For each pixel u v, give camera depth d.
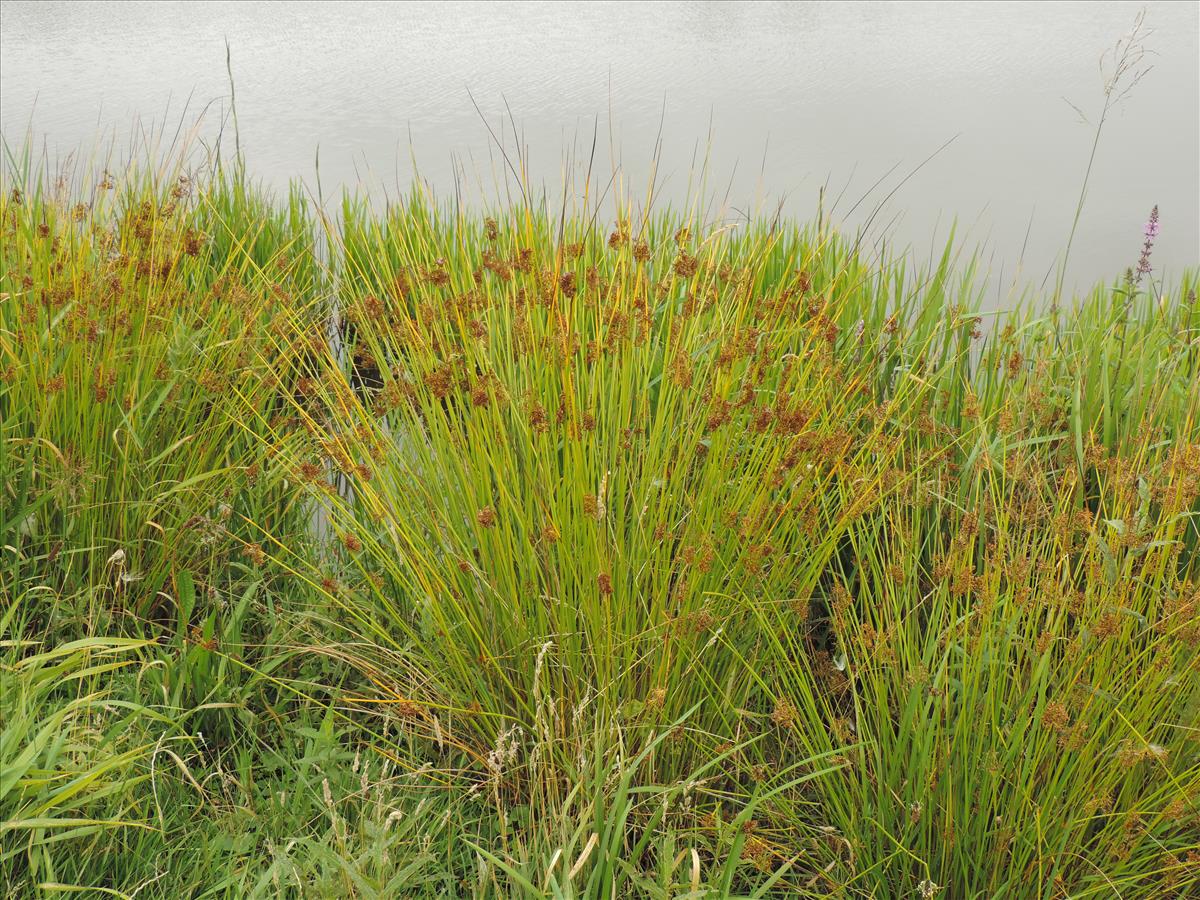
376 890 2.07
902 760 2.23
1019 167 10.78
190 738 2.60
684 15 38.84
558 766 2.57
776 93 17.11
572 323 2.69
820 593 3.15
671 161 10.47
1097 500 3.04
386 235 5.15
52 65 21.95
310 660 3.12
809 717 2.41
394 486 2.84
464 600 2.69
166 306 3.55
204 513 3.45
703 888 2.19
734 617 2.62
